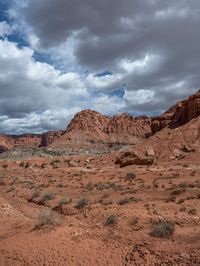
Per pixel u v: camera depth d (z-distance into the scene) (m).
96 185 36.75
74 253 12.47
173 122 99.69
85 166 73.94
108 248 12.58
